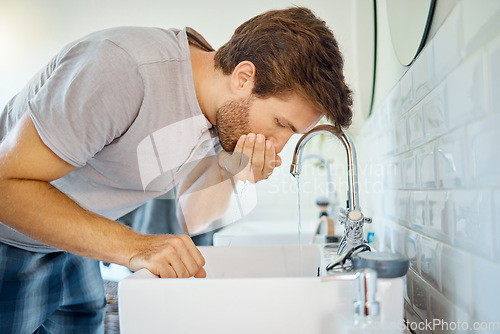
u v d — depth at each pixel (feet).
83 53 2.74
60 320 3.94
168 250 2.54
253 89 3.10
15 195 2.44
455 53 2.11
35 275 3.26
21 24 8.66
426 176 2.72
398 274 1.89
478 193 1.82
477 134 1.82
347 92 3.05
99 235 2.56
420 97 2.86
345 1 7.27
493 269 1.68
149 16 8.20
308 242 5.63
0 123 3.29
